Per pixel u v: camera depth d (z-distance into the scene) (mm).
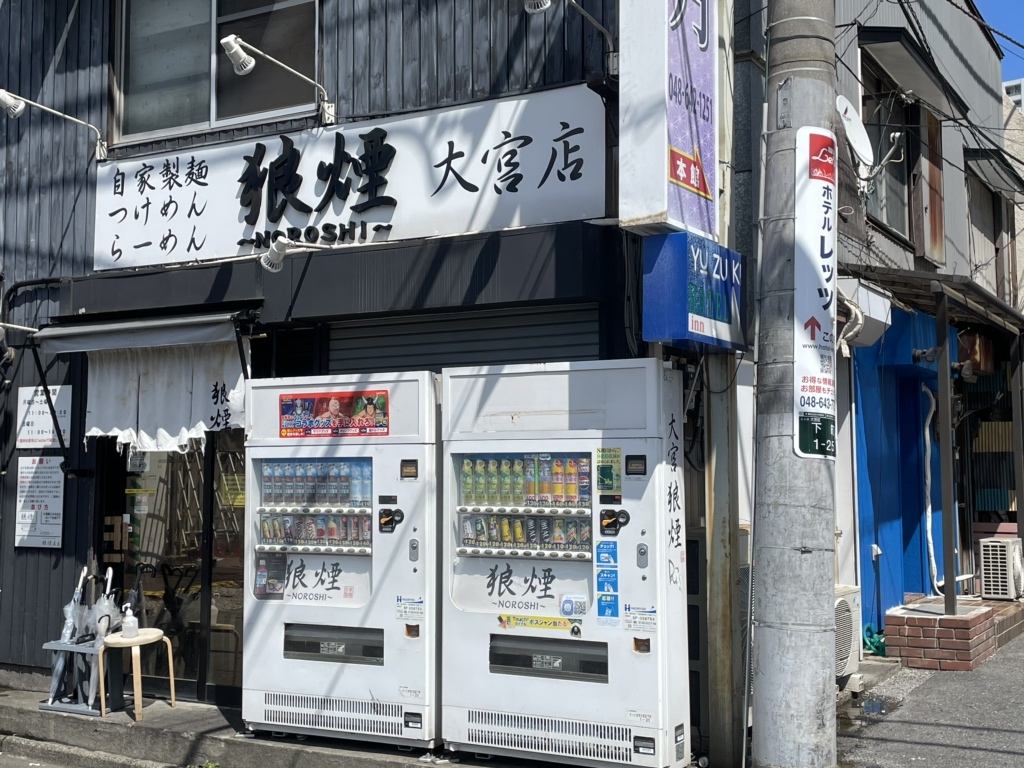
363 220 7652
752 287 6762
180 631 8469
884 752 6285
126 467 8867
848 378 9062
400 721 6488
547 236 6613
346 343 7824
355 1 7934
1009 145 15258
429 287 7016
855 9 9375
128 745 7414
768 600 5820
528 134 7055
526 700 6129
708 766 6301
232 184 8258
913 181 11086
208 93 8734
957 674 8344
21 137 9445
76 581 8836
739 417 6734
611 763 5906
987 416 13109
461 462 6500
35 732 7895
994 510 13023
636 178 5734
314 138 7945
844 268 8047
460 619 6344
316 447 6926
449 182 7348
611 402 6031
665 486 5969
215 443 8352
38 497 9102
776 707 5734
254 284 7676
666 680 5852
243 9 8570
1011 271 15891
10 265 9398
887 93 10312
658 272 5816
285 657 6914
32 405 9195
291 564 7016
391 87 7711
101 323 8039
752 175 6793
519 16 7230
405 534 6559
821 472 5848
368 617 6633
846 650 7547
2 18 9648
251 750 6871
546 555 6121
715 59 6438
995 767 5941
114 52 9133
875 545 9523
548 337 7059
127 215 8766
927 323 10555
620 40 5844
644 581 5852
